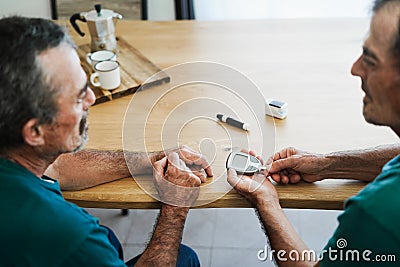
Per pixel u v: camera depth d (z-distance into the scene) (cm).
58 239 104
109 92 165
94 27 180
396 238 93
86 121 118
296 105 159
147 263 129
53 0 245
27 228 103
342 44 187
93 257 107
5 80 98
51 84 102
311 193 134
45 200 107
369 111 108
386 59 99
